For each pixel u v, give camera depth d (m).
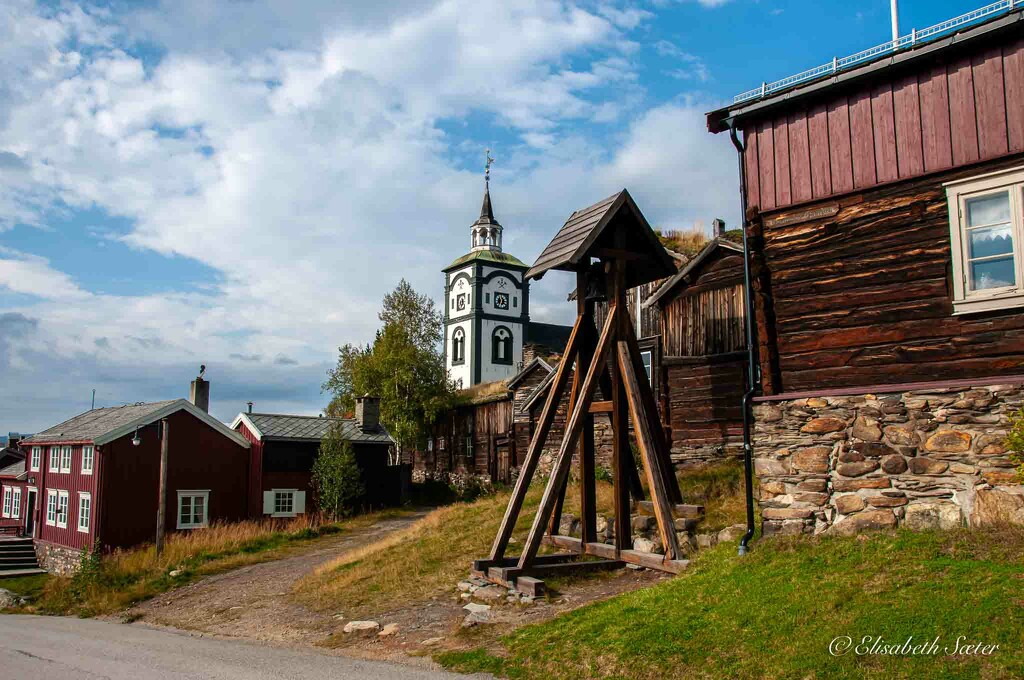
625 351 13.51
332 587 14.80
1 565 33.97
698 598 9.23
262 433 34.16
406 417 44.03
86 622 16.75
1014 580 7.50
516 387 36.78
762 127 12.20
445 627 10.87
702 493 15.63
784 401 11.00
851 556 9.27
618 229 14.02
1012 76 9.81
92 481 30.86
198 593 18.00
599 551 13.34
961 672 6.26
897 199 10.68
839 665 6.82
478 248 81.69
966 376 9.83
